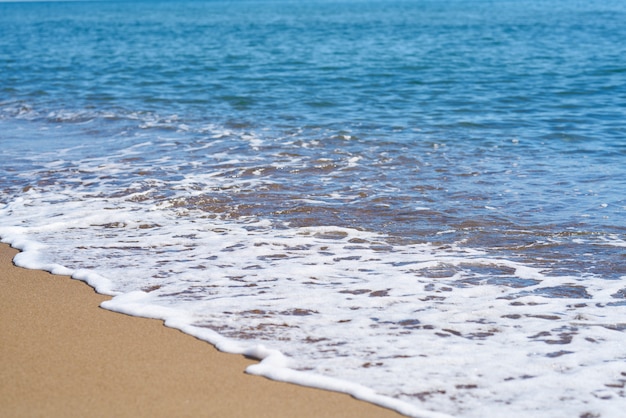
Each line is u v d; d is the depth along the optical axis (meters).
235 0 199.12
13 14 94.50
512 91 17.58
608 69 21.50
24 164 10.31
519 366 4.56
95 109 15.43
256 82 19.67
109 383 4.33
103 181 9.34
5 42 37.88
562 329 5.11
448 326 5.17
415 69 22.38
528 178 9.37
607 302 5.61
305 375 4.41
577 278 6.13
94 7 133.38
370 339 4.95
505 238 7.16
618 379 4.39
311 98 16.69
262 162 10.28
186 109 15.35
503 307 5.51
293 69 22.67
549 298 5.70
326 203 8.34
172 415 3.99
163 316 5.31
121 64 25.16
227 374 4.45
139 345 4.84
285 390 4.27
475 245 6.97
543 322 5.23
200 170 9.86
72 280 6.05
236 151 11.01
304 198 8.53
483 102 15.98
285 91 17.89
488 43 31.97
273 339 4.94
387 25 48.03
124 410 4.04
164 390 4.25
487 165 10.09
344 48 30.16
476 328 5.14
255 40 35.84
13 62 26.52
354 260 6.57
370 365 4.57
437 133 12.40
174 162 10.34
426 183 9.17
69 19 71.50
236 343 4.87
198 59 26.41
